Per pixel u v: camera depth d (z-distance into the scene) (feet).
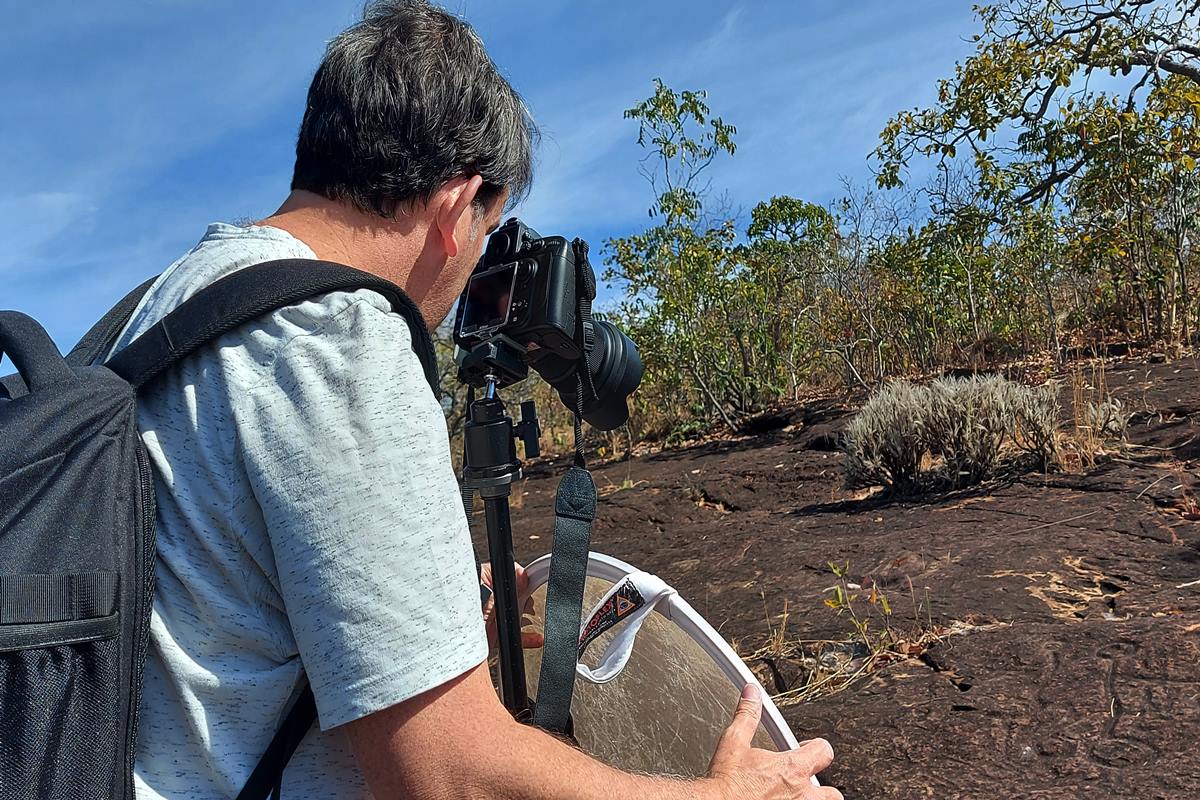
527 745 3.38
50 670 2.97
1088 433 17.40
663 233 35.04
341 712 3.23
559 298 5.08
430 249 4.17
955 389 17.94
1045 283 31.99
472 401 5.46
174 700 3.44
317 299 3.51
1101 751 7.60
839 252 34.71
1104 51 32.40
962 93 32.60
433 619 3.27
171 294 3.69
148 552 3.27
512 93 4.36
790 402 35.45
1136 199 30.40
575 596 4.62
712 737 5.03
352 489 3.26
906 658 10.23
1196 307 30.37
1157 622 9.50
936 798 7.50
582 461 4.98
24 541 2.97
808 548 15.08
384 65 3.91
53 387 3.21
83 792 2.98
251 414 3.36
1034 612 10.78
